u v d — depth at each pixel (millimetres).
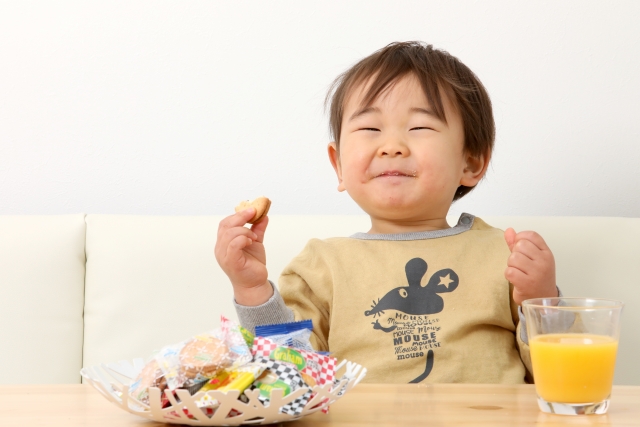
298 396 578
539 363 685
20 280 1343
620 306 697
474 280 1215
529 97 1680
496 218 1421
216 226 1407
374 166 1262
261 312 1028
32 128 1670
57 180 1671
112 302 1358
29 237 1370
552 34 1681
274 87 1695
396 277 1216
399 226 1316
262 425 619
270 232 1416
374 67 1312
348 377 728
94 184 1678
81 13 1681
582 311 685
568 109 1680
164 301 1358
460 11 1692
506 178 1676
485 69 1689
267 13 1699
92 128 1679
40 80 1674
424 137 1257
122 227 1402
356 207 1687
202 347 618
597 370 667
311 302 1235
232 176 1692
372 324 1178
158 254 1378
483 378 1142
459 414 662
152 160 1687
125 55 1686
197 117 1691
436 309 1185
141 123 1687
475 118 1331
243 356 617
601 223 1400
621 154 1668
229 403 572
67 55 1678
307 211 1692
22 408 697
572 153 1675
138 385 638
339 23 1700
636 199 1665
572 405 664
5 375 1307
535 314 701
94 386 638
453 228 1308
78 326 1355
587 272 1365
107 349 1339
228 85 1694
